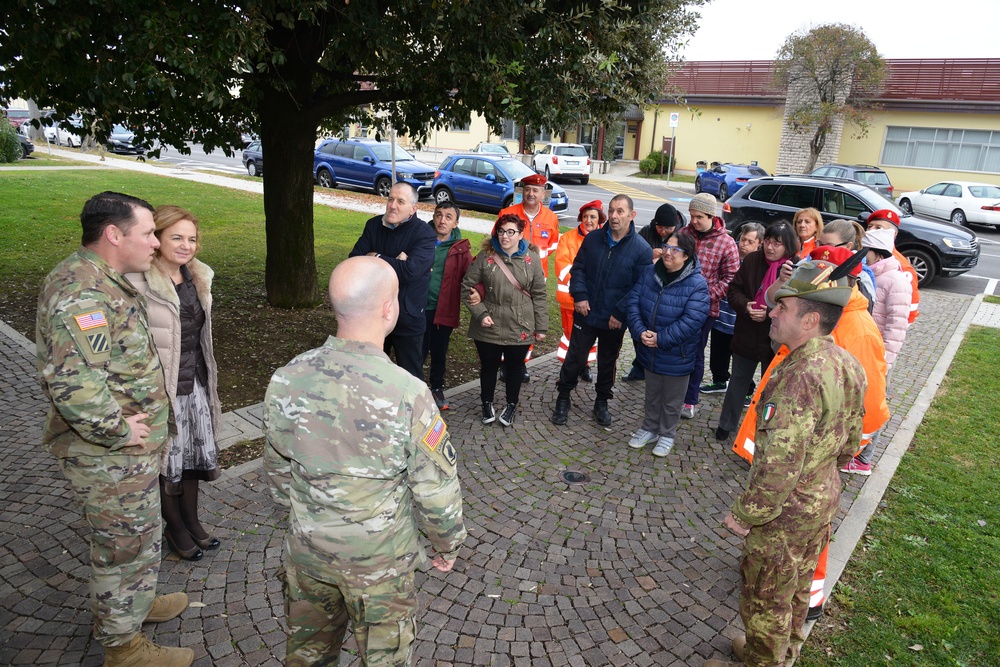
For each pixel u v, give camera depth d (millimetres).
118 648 2572
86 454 2357
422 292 4715
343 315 1945
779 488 2264
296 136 6922
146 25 4066
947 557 3676
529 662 2855
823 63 24906
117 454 2387
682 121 32188
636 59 6195
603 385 5211
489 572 3438
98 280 2330
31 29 4098
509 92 5164
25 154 25156
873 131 27469
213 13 4414
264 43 4586
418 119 6859
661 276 4594
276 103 6723
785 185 12000
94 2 4020
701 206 5383
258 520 3717
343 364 1924
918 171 26984
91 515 2404
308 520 1962
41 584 3135
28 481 3955
